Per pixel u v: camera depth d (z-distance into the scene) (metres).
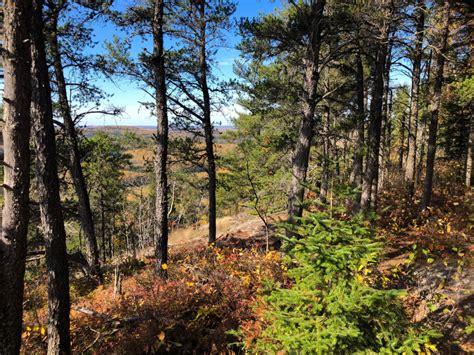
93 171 18.75
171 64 10.89
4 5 3.36
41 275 10.02
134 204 22.22
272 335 4.04
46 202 4.98
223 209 34.50
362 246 3.66
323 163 4.38
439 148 26.91
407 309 5.64
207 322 6.50
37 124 4.90
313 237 3.78
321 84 15.11
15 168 3.49
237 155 18.05
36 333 6.11
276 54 9.76
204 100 12.22
